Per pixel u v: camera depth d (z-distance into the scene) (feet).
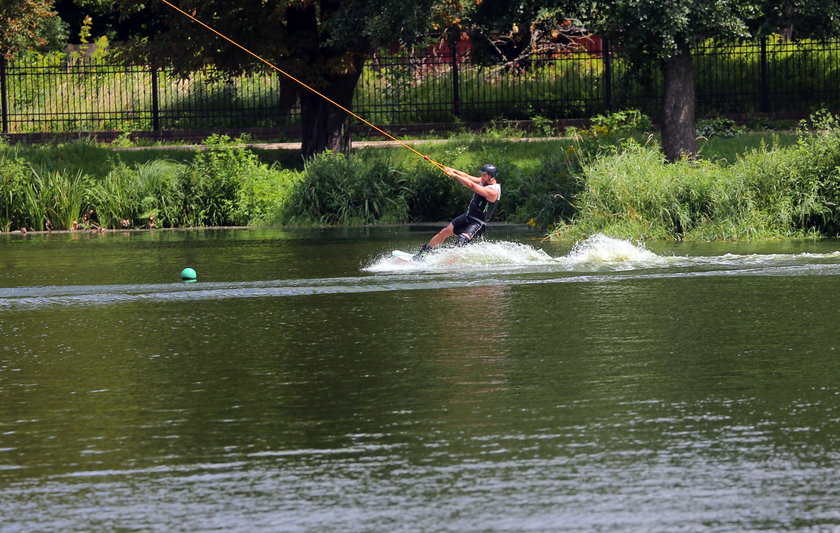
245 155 346.33
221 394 96.58
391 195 324.80
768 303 143.33
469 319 135.33
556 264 192.75
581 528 62.95
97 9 533.14
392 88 458.09
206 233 296.71
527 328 127.65
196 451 78.89
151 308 152.35
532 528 63.10
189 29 344.69
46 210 322.34
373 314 141.49
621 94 443.73
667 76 298.56
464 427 83.71
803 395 91.56
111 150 372.99
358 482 71.41
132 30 547.49
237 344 122.01
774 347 112.68
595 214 251.60
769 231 244.42
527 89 467.93
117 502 68.69
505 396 93.35
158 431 84.43
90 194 326.03
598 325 128.77
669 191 250.57
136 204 326.24
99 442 81.71
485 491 69.26
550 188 285.23
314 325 134.00
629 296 152.76
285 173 341.21
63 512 67.15
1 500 69.46
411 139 424.46
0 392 99.14
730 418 84.89
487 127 423.64
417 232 282.97
